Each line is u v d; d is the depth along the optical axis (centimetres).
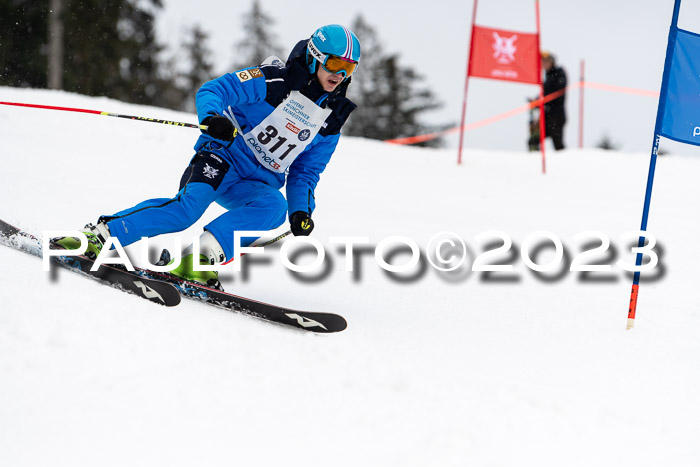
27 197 1753
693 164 4175
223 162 1227
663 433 849
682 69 1295
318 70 1179
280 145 1220
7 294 919
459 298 1452
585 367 1065
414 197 2920
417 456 730
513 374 1006
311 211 1280
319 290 1424
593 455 777
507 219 2566
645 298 1528
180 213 1166
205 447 700
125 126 3431
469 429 798
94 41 10712
